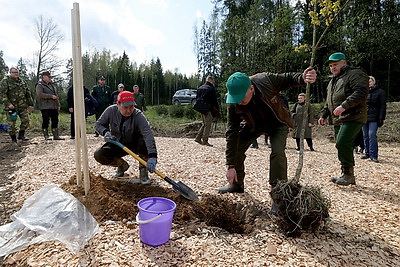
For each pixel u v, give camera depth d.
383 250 2.55
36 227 2.63
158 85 45.03
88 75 32.53
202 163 5.67
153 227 2.39
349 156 4.38
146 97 44.56
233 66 18.14
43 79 7.88
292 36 18.55
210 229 2.80
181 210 3.19
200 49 21.78
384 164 6.10
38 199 2.95
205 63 21.55
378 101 6.29
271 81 3.04
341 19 17.80
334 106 4.56
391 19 18.02
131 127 3.82
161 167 5.18
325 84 20.41
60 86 28.53
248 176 4.77
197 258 2.30
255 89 2.97
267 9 19.20
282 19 16.47
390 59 17.86
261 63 18.05
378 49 16.91
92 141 7.95
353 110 4.19
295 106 8.19
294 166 5.79
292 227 2.68
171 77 47.28
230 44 18.61
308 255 2.39
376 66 19.41
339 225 3.01
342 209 3.49
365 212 3.40
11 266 2.27
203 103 7.88
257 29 17.78
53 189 3.08
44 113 7.91
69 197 3.00
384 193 4.13
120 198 3.38
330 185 4.50
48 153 6.18
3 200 3.52
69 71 26.27
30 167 4.96
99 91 9.30
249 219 3.14
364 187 4.41
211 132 12.62
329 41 16.84
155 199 2.74
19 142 7.57
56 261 2.24
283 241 2.61
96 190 3.25
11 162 5.43
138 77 43.62
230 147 3.41
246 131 3.63
